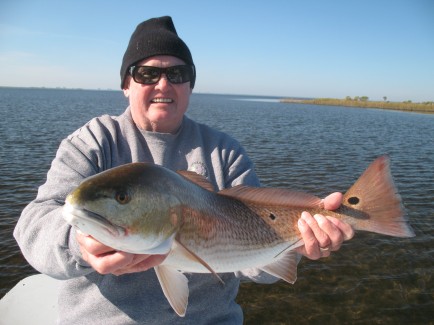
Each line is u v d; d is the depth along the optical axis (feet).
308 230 2.13
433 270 5.74
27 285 3.09
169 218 1.72
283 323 4.45
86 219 1.46
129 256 1.57
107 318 2.16
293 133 25.04
